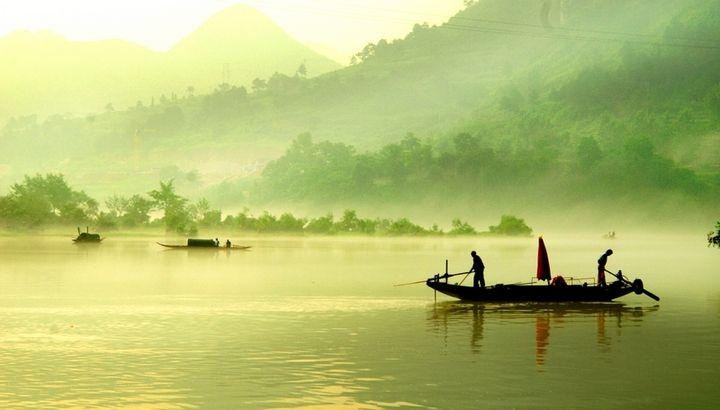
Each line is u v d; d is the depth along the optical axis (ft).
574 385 98.58
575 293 191.31
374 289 227.81
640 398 92.27
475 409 87.40
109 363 112.06
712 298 204.33
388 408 87.61
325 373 105.19
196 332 141.69
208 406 88.12
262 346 126.41
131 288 229.04
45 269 310.24
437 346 126.52
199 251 480.64
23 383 99.14
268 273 293.64
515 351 122.52
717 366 110.63
